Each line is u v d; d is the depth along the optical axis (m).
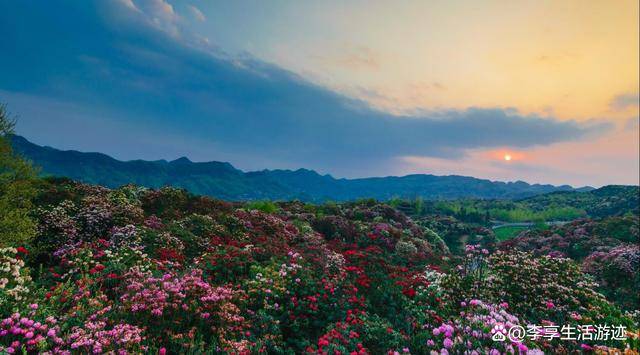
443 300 9.84
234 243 14.74
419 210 79.44
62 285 7.66
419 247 24.62
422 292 10.66
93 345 5.54
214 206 21.56
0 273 7.24
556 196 164.75
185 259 12.16
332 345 6.92
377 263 14.18
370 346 7.71
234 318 7.54
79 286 7.88
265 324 7.85
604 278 17.16
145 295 7.14
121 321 6.50
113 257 10.26
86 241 12.23
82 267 9.45
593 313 8.31
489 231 56.78
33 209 12.93
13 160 10.61
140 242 11.91
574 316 7.88
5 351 4.94
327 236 24.03
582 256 27.73
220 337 6.75
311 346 7.22
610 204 116.75
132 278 8.52
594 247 28.02
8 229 10.08
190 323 7.17
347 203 44.31
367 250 18.39
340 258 14.11
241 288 9.67
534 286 9.64
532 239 34.94
